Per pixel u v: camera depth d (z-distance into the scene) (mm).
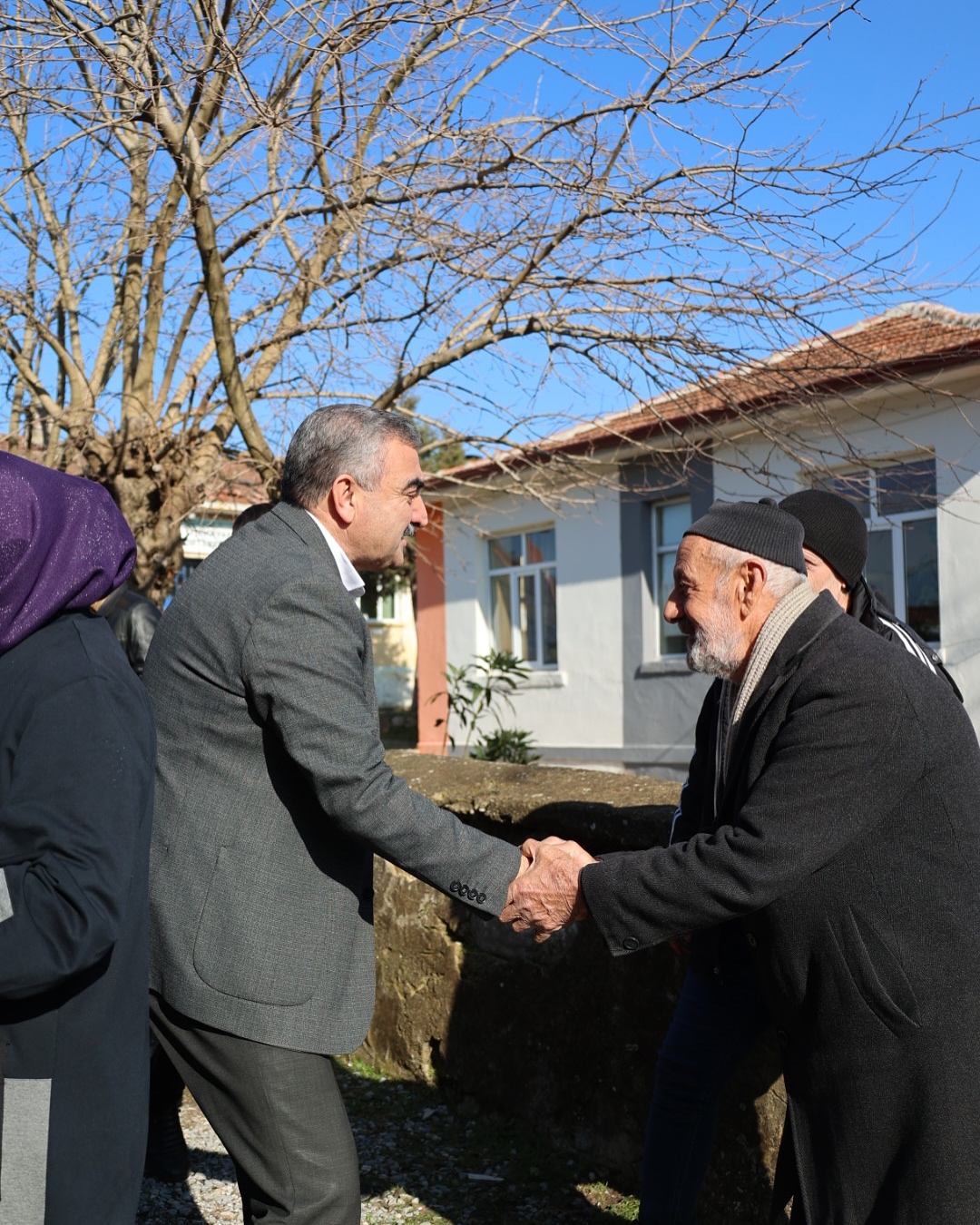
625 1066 3068
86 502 1739
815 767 1920
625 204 5434
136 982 1697
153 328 7293
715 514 2189
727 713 2279
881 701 1908
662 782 3275
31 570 1644
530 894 2244
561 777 3473
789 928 1967
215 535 8672
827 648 1998
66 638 1688
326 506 2332
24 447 7418
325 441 2316
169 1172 3217
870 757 1895
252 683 2100
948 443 9227
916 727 1907
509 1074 3461
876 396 8828
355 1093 3838
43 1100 1578
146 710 1761
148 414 7070
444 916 3758
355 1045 2211
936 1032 1864
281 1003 2109
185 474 6988
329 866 2205
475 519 10109
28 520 1646
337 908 2207
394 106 5645
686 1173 2412
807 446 6430
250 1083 2107
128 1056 1669
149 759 1724
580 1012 3217
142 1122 1691
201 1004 2094
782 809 1936
